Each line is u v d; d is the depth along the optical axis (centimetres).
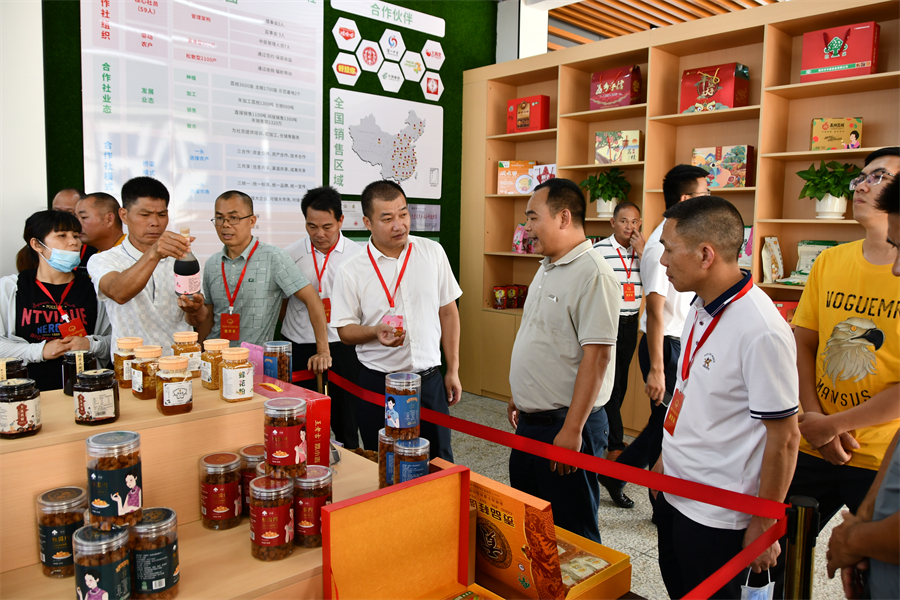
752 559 122
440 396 268
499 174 528
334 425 358
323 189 343
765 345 139
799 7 347
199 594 104
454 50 538
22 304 238
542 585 122
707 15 596
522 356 218
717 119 412
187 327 251
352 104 471
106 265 228
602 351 194
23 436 112
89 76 345
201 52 386
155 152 372
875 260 179
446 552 123
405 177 515
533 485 226
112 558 97
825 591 235
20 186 319
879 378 179
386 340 227
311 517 121
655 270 298
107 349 245
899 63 346
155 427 126
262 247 289
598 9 581
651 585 242
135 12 358
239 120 407
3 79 310
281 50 424
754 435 146
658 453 304
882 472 127
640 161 435
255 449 137
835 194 342
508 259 569
